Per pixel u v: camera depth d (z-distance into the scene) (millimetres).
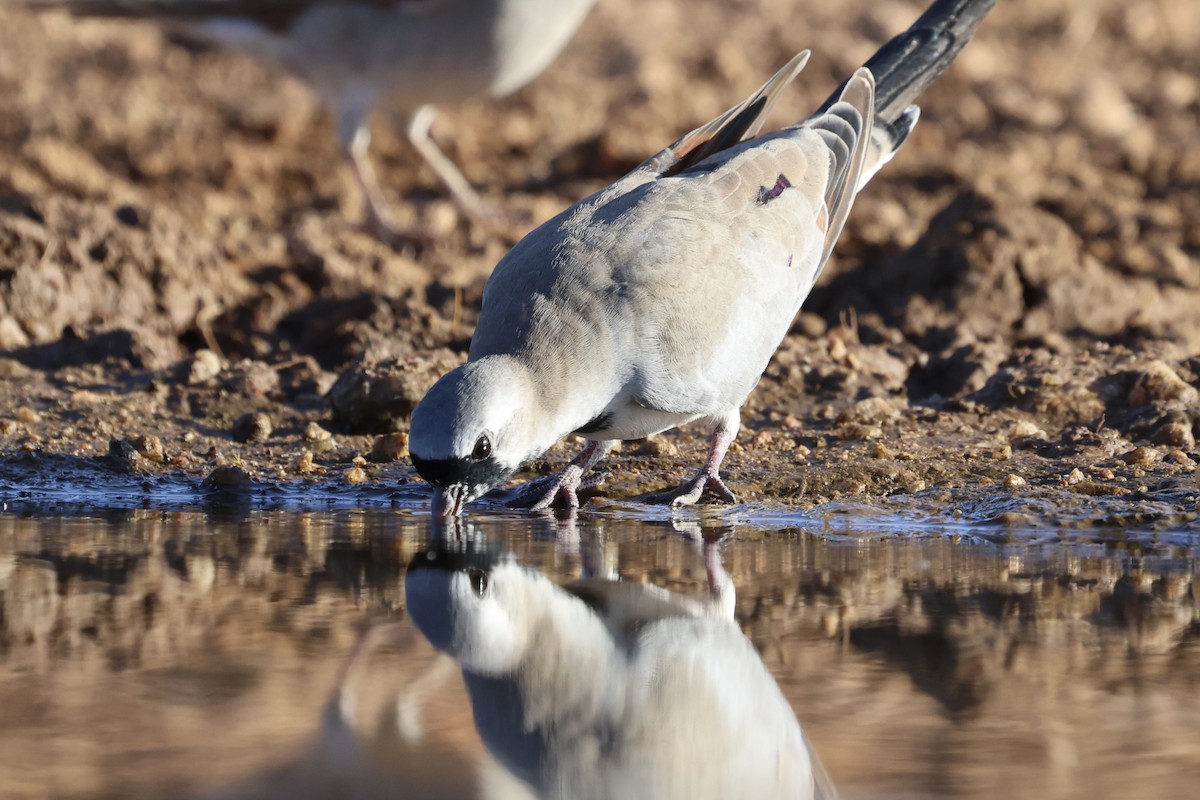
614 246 10195
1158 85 25359
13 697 6195
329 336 15281
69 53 25531
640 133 21484
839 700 6293
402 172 21078
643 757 5797
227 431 13242
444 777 5418
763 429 12977
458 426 9398
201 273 16219
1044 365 13805
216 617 7555
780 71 11859
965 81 25516
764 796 5391
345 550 9266
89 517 10391
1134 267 16656
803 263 11055
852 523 10336
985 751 5621
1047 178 19812
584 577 8555
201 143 21172
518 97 24031
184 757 5496
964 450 12078
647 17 29734
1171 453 11617
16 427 12781
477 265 17406
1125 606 7805
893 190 19594
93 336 14984
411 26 17344
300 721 5949
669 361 10109
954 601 7926
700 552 9289
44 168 19234
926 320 15727
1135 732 5859
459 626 7461
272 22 17922
